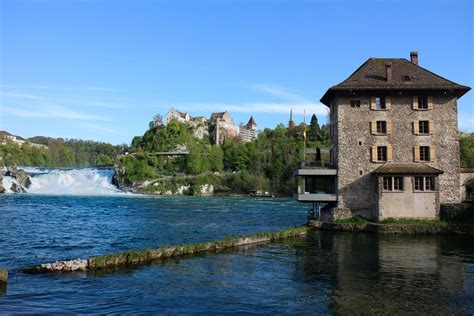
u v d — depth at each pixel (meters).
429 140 38.69
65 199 78.19
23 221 41.41
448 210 35.91
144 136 179.00
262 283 17.80
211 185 135.12
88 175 115.69
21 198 76.62
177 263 21.53
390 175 36.56
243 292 16.33
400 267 21.20
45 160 179.25
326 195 39.16
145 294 15.73
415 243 29.39
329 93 40.88
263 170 142.75
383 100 39.41
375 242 29.89
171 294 15.85
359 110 39.38
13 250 25.27
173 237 32.62
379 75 40.38
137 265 20.69
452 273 19.88
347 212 38.47
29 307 13.77
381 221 36.34
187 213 56.91
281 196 125.25
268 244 28.77
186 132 173.12
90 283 17.06
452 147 38.38
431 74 40.22
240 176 135.50
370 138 39.03
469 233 33.78
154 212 57.28
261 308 14.34
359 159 38.94
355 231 36.06
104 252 25.42
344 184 38.91
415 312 13.98
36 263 21.41
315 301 15.20
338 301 15.21
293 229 33.69
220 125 194.50
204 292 16.23
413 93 39.00
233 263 21.92
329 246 27.95
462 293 16.36
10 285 16.39
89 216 49.28
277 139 168.38
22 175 100.38
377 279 18.62
